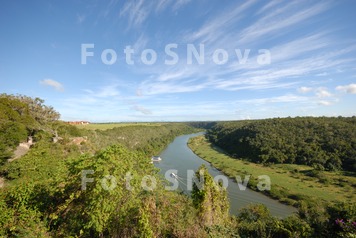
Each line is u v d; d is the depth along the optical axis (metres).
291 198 34.22
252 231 10.49
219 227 8.94
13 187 8.20
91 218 6.94
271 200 33.69
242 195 35.62
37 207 7.64
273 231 10.40
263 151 60.88
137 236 6.98
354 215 9.32
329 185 40.25
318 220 10.58
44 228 6.92
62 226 7.32
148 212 7.37
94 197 7.05
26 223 6.86
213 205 10.69
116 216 7.29
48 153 20.94
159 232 7.17
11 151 20.80
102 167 7.29
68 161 8.66
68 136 33.88
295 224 10.52
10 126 24.09
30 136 28.25
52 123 36.50
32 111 34.56
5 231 6.56
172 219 7.66
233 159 63.88
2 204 7.21
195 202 10.25
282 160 56.75
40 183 8.37
